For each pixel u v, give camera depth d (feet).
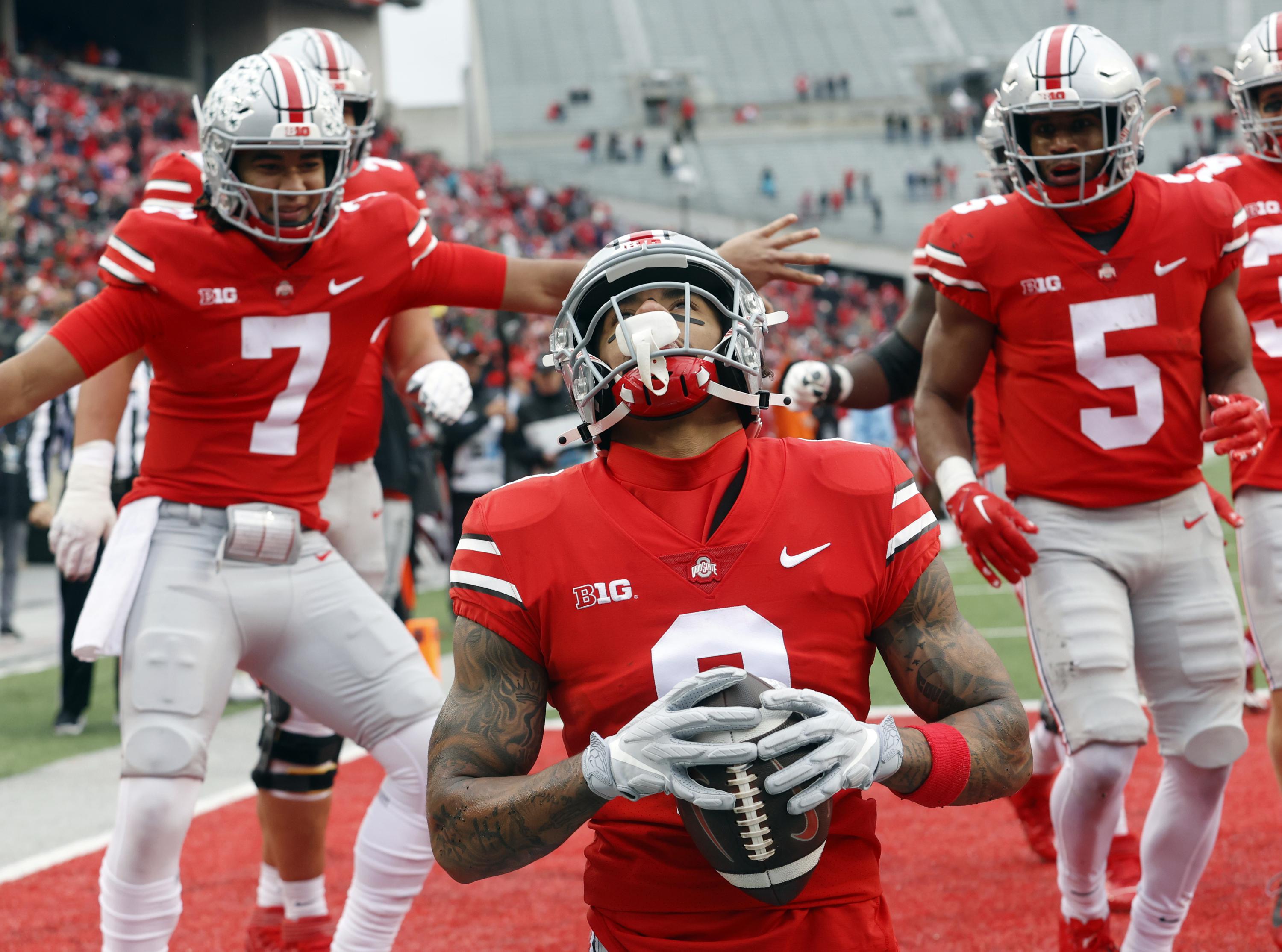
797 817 20.70
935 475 40.06
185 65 450.30
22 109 332.60
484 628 23.22
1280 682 41.60
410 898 37.91
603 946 23.61
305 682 38.14
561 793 20.53
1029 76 37.52
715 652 22.27
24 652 104.06
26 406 35.01
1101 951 39.06
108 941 35.65
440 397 43.24
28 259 245.45
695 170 587.27
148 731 35.73
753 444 24.27
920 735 21.42
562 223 469.57
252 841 56.90
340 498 45.80
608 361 23.90
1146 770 62.85
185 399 37.09
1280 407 43.47
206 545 37.19
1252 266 44.73
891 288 497.46
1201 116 622.13
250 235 36.29
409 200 49.21
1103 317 38.55
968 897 46.70
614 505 23.20
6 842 57.06
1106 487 38.78
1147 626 39.04
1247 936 41.55
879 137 626.23
